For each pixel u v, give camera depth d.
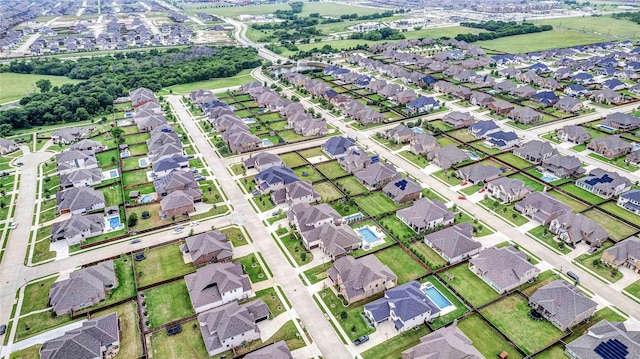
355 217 123.06
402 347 82.06
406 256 107.56
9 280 102.44
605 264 101.25
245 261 107.00
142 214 126.81
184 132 189.75
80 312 92.38
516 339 82.81
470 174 141.12
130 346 83.88
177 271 104.12
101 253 111.38
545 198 121.25
